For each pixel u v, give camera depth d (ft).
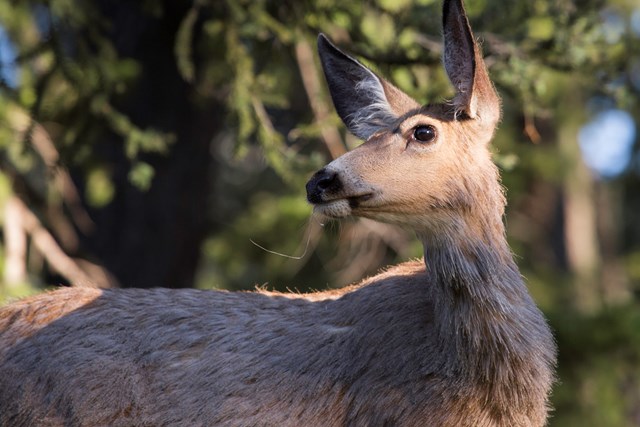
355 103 30.37
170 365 28.81
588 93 81.76
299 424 27.91
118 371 28.86
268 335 28.81
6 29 49.26
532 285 75.10
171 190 53.31
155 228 53.52
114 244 53.62
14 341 29.68
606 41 43.78
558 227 93.76
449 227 26.86
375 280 28.91
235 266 66.54
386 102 29.73
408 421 27.02
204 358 28.76
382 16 45.32
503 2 43.06
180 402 28.45
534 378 26.96
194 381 28.55
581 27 42.47
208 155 54.24
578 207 95.40
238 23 42.91
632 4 66.80
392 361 27.30
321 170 26.55
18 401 29.12
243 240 65.41
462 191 26.81
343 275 59.57
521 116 60.54
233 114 43.45
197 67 51.19
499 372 26.66
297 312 29.27
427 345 27.12
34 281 59.11
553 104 65.41
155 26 51.80
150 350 28.99
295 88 56.24
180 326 29.27
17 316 30.14
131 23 51.85
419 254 55.77
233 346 28.78
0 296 45.06
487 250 26.99
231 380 28.37
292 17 43.14
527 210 87.56
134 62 45.21
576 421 57.26
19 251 46.73
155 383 28.68
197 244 54.70
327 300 29.43
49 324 29.71
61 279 53.98
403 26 42.29
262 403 28.12
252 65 43.50
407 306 27.84
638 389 60.13
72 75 42.63
